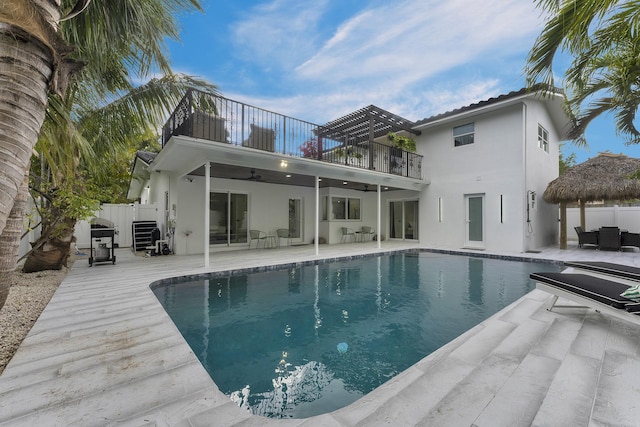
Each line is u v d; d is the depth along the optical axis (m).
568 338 2.71
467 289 5.48
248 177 9.49
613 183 8.48
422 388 1.92
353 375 2.58
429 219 11.62
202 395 1.83
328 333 3.51
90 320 3.17
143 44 4.10
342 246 10.93
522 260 8.02
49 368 2.15
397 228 13.17
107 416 1.63
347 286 5.75
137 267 6.46
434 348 3.10
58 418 1.61
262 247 10.49
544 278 3.55
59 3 1.77
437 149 11.38
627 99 4.59
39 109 1.63
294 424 1.58
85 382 1.96
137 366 2.19
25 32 1.51
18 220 2.20
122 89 5.15
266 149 7.42
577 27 2.77
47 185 4.90
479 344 2.60
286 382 2.47
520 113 9.12
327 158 9.43
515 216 9.17
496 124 9.66
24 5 1.50
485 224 9.91
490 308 4.37
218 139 6.63
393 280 6.25
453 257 9.05
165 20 3.83
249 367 2.74
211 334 3.51
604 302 2.73
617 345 2.54
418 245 11.23
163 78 5.84
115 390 1.87
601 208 11.46
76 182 5.07
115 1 3.05
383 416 1.65
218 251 9.45
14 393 1.83
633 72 3.94
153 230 9.14
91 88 4.95
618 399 1.76
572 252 8.80
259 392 2.33
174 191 9.08
